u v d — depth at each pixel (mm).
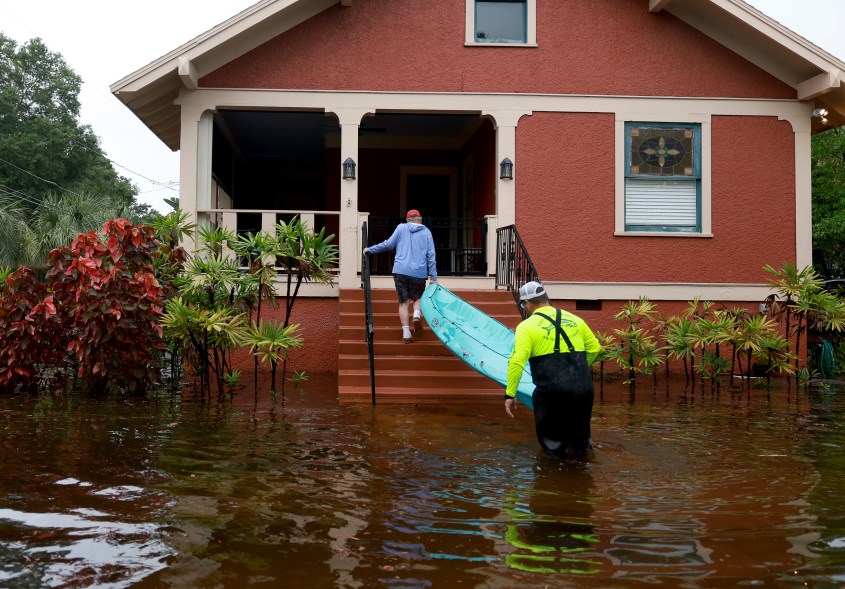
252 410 8086
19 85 40375
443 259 17406
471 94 13023
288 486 4824
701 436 6816
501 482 5012
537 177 13078
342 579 3246
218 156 14141
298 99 12812
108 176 43938
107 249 9234
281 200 21734
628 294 13062
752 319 11594
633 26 13219
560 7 13172
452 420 7586
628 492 4770
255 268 10391
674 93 13211
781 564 3471
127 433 6574
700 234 13141
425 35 13047
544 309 6145
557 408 5832
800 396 9953
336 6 12930
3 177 35188
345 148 12867
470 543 3740
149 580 3219
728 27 13156
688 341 11383
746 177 13266
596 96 13125
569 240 13047
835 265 21094
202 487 4762
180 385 10367
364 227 11148
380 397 9234
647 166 13242
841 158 20766
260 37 12773
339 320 10977
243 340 9508
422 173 17516
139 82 11867
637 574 3332
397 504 4434
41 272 21578
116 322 8984
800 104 13336
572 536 3865
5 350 9188
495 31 13258
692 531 3961
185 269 10828
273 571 3334
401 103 12938
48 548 3598
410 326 10703
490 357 9328
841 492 4797
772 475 5270
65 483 4793
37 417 7359
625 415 8117
